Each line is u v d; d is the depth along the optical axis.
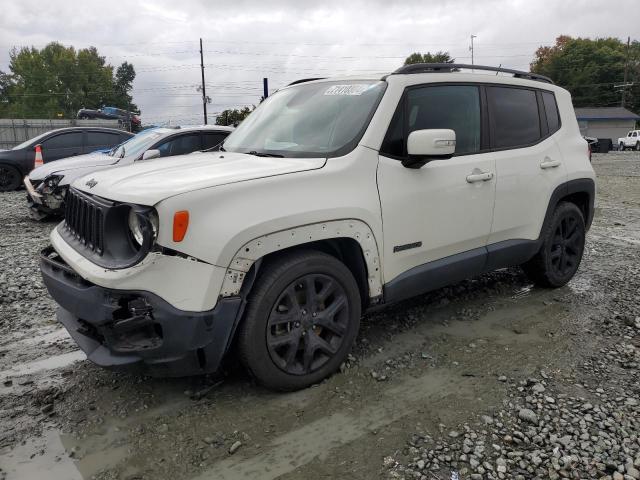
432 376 3.36
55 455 2.62
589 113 64.62
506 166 4.17
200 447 2.66
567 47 83.44
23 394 3.20
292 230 2.91
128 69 101.00
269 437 2.74
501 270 5.66
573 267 5.09
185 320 2.63
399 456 2.57
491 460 2.54
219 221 2.68
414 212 3.52
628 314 4.37
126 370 2.75
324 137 3.49
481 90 4.15
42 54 83.56
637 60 80.12
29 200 8.92
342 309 3.26
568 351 3.70
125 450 2.65
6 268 5.92
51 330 4.23
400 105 3.55
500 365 3.50
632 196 12.62
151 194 2.66
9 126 31.28
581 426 2.79
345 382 3.27
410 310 4.50
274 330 3.00
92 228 2.93
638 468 2.47
